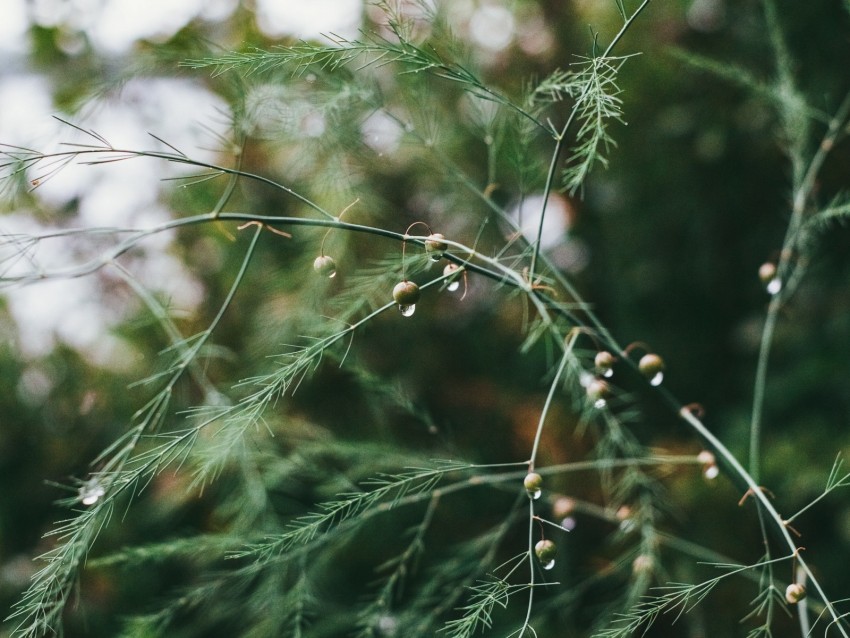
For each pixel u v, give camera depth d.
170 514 0.70
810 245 0.52
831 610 0.39
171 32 0.59
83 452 0.74
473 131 0.54
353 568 0.69
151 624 0.50
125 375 0.72
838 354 0.78
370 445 0.53
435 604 0.58
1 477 0.74
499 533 0.50
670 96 0.84
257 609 0.51
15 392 0.72
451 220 0.68
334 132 0.52
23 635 0.37
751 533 0.71
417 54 0.39
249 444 0.52
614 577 0.64
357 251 0.67
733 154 0.83
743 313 0.89
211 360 0.67
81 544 0.38
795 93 0.52
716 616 0.67
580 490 0.76
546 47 0.84
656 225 0.89
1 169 0.37
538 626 0.53
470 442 0.80
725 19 0.83
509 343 0.86
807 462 0.72
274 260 0.72
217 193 0.67
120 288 0.66
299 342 0.56
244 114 0.46
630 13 0.81
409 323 0.79
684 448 0.80
